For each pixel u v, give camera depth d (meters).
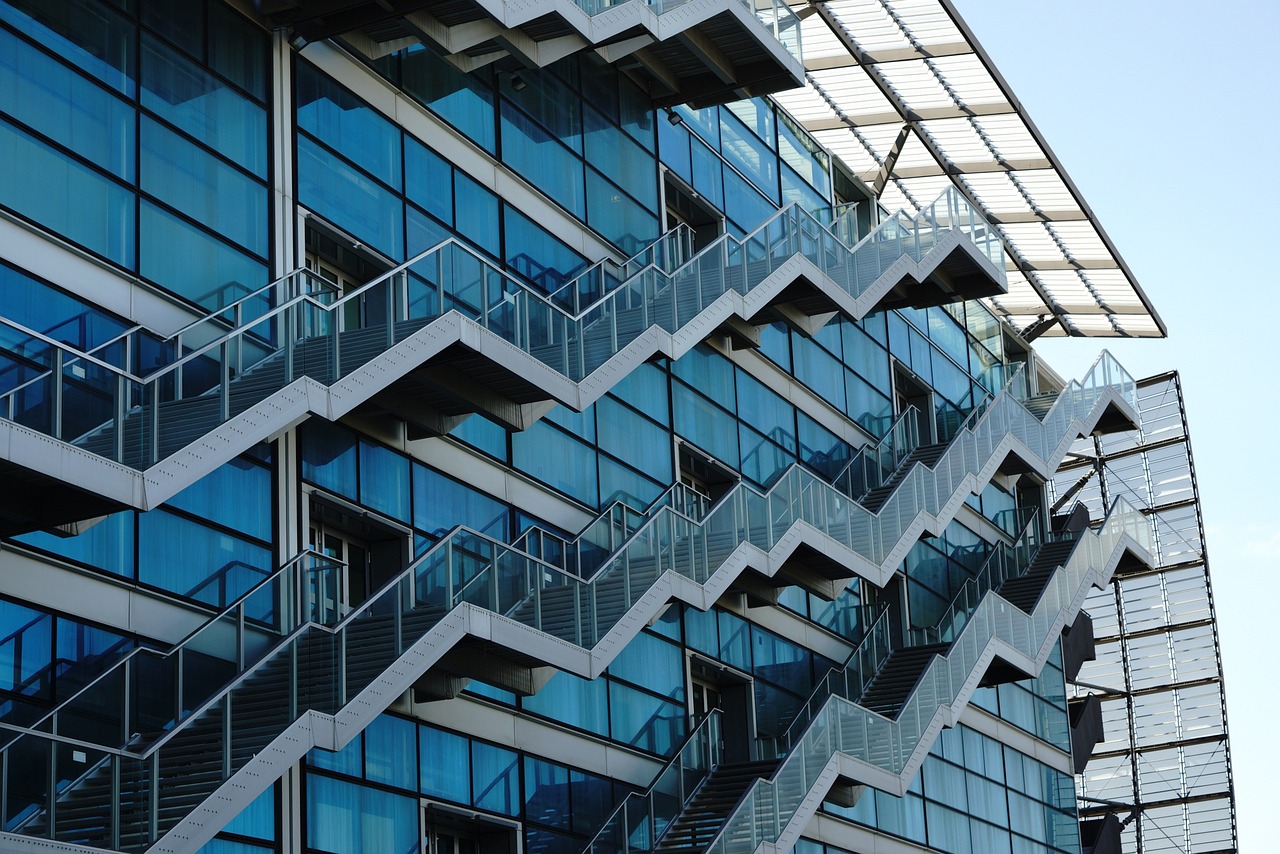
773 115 36.09
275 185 22.36
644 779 27.45
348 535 23.33
